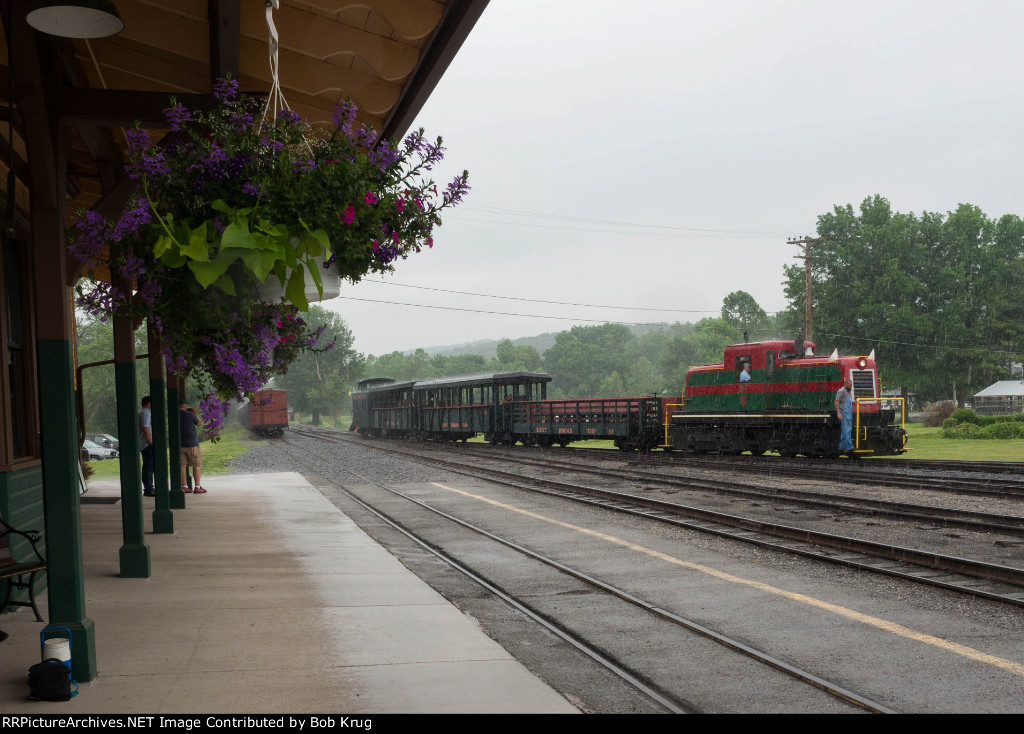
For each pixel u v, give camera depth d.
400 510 13.81
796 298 59.75
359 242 3.75
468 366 162.62
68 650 4.26
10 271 7.43
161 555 8.74
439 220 4.15
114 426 60.44
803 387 22.84
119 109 4.70
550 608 6.87
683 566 8.45
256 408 52.91
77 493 4.55
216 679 4.50
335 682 4.46
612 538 10.30
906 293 55.94
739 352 24.67
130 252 3.64
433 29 5.29
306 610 6.19
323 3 5.09
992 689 4.68
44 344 4.47
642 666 5.25
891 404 22.47
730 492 14.87
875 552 8.66
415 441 42.53
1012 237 62.03
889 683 4.81
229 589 6.98
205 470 23.55
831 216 59.38
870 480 16.31
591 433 29.77
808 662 5.23
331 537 10.12
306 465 25.38
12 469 6.52
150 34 5.93
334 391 113.06
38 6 3.97
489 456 27.09
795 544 9.44
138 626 5.68
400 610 6.20
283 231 3.48
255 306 3.81
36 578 7.11
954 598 6.87
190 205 3.60
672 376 94.94
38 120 4.27
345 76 6.28
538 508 13.52
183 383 15.88
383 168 3.92
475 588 7.70
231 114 3.91
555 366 149.38
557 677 4.99
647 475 18.25
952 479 16.08
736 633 5.96
